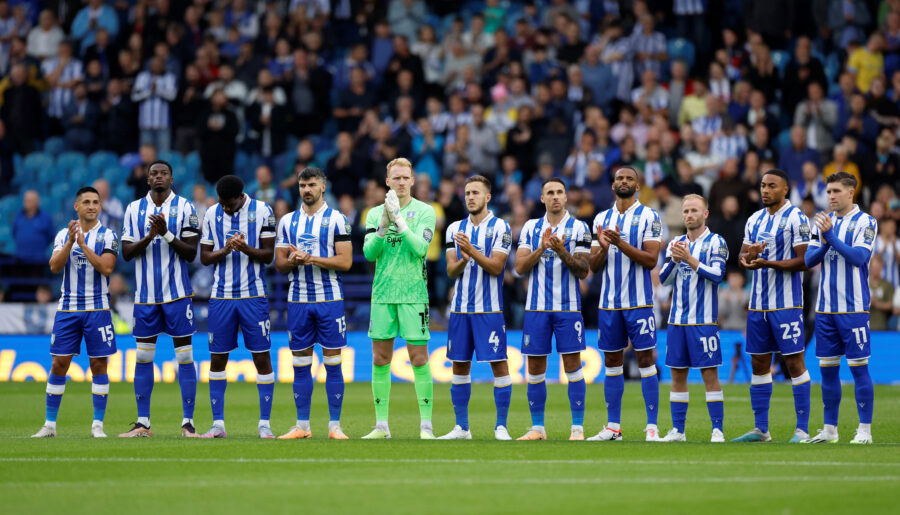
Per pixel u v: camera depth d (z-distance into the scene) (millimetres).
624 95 93375
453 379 43312
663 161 83875
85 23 102938
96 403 43688
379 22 99750
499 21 102000
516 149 88500
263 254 42344
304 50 98375
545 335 42594
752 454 35844
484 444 39125
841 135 86625
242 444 38750
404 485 29547
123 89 96688
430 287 79750
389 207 42094
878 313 74375
